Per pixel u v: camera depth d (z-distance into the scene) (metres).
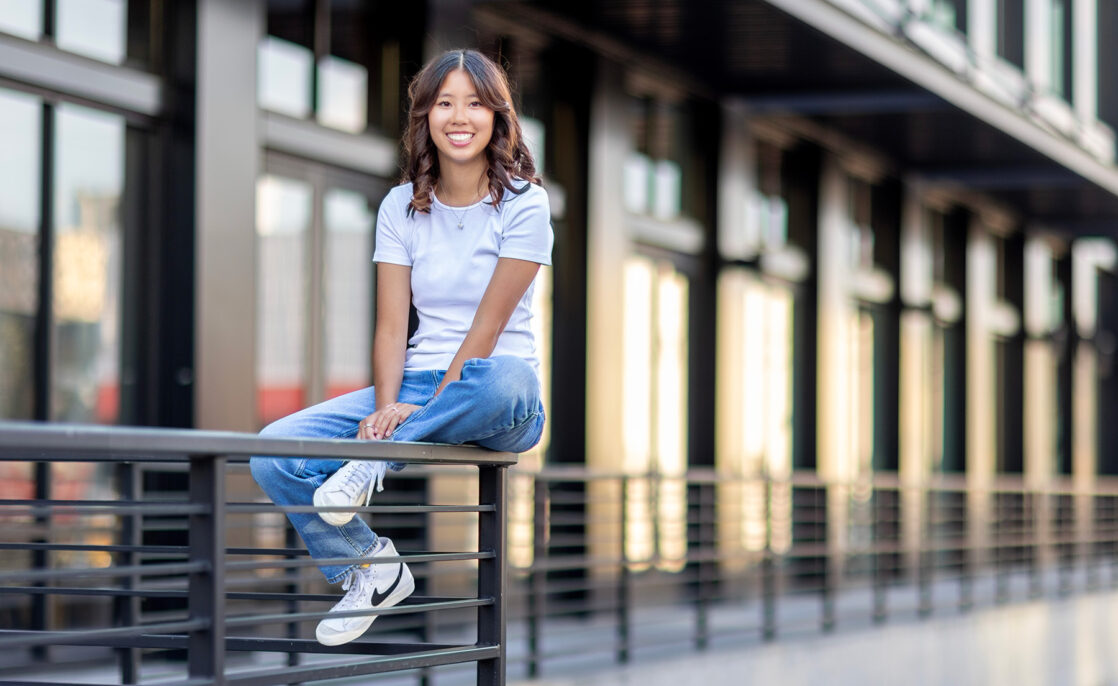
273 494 3.33
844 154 13.65
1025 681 12.24
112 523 7.13
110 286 7.09
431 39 8.77
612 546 10.43
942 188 15.77
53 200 6.79
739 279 12.05
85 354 6.96
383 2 8.63
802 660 9.18
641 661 8.03
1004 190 15.81
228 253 7.38
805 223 13.21
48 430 2.22
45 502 2.73
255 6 7.57
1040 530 13.60
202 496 2.58
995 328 17.95
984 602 12.20
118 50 7.09
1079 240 20.69
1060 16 18.48
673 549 11.38
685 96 11.41
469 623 8.84
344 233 8.40
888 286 14.89
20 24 6.57
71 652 6.82
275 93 7.91
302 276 8.09
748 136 12.19
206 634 2.56
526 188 3.36
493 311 3.27
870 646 9.92
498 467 3.33
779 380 12.90
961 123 12.30
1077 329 20.59
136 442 2.36
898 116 12.12
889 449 15.02
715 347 11.78
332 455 2.77
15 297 6.64
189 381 7.21
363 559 2.90
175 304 7.25
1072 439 20.41
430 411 3.19
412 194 3.43
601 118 10.34
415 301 3.47
